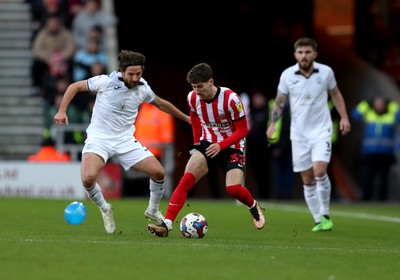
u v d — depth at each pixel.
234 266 26.31
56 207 52.66
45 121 74.25
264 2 95.56
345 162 86.00
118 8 96.62
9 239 31.98
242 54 96.56
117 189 68.44
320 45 94.31
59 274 24.08
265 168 73.62
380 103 73.69
